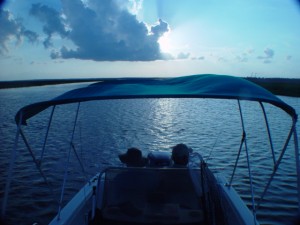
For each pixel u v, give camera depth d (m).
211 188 3.72
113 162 10.30
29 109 3.44
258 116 25.06
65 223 3.69
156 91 3.52
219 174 5.64
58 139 14.70
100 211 3.48
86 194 4.57
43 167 10.23
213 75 4.05
